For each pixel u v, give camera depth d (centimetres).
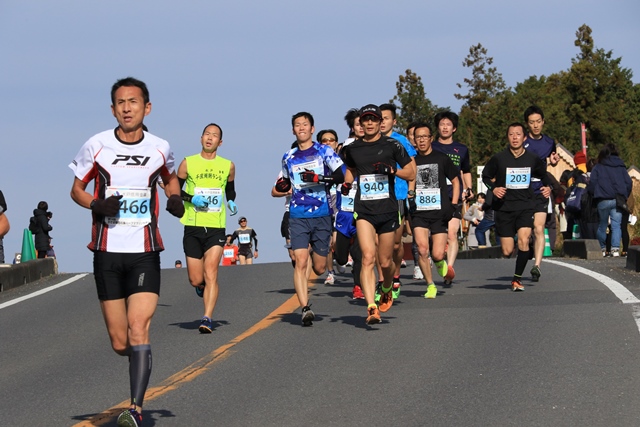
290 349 2159
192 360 2089
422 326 2378
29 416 1662
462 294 3005
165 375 1939
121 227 1494
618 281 3056
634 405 1540
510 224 3103
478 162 14062
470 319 2444
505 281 3353
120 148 1505
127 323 1514
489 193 3145
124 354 1556
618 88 16788
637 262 3338
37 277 4331
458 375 1808
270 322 2597
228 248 7181
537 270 3192
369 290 2400
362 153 2425
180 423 1545
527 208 3081
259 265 4581
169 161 1536
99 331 2631
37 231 6100
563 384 1697
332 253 3525
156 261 1509
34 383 1956
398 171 2423
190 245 2541
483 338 2166
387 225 2442
